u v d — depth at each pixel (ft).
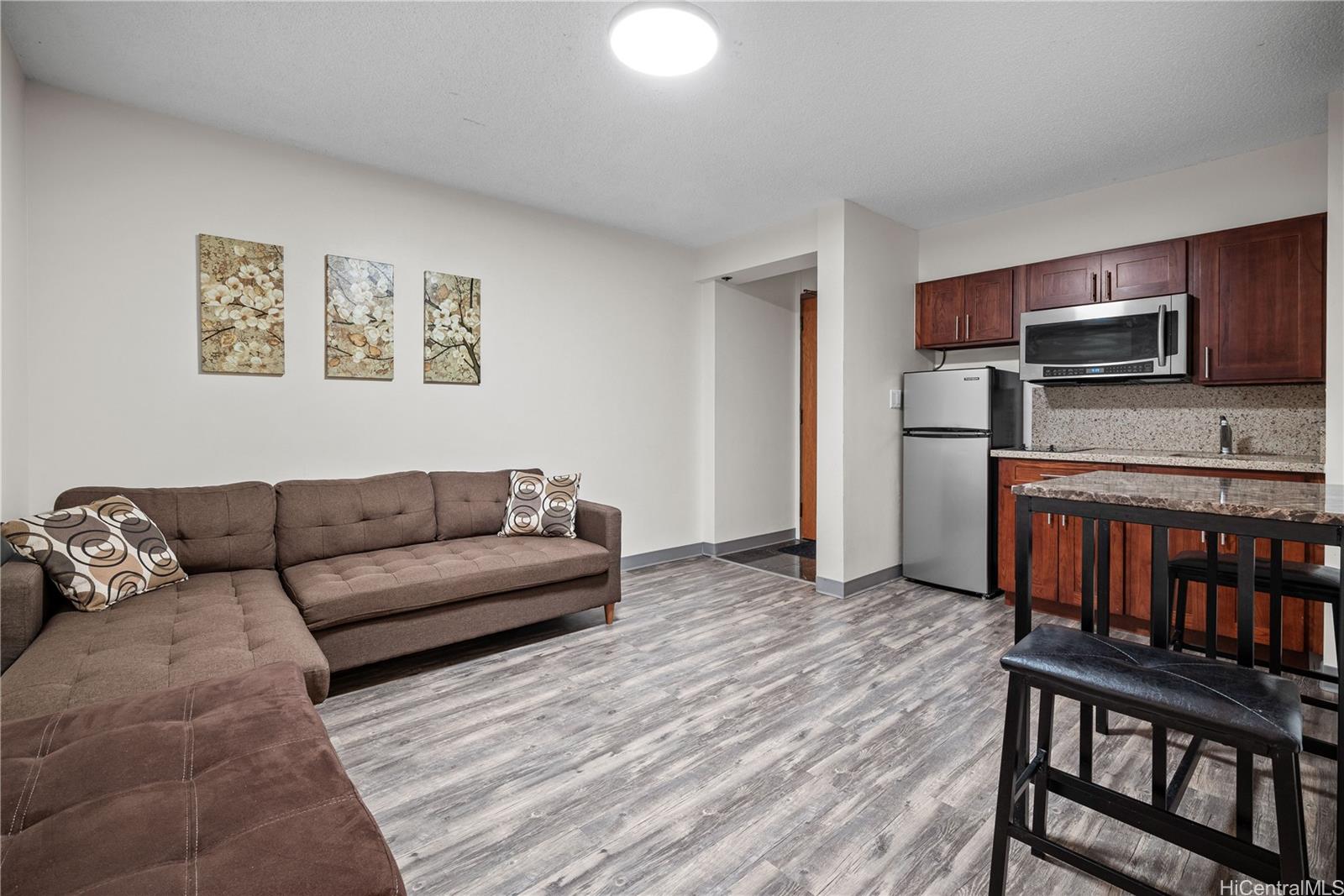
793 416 18.15
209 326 9.25
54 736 4.00
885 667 8.87
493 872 4.90
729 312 16.26
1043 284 11.85
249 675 4.93
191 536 8.35
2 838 3.11
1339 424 8.07
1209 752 6.65
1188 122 9.07
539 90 8.24
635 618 11.08
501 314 12.45
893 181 11.34
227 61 7.57
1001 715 7.44
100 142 8.43
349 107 8.71
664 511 15.40
